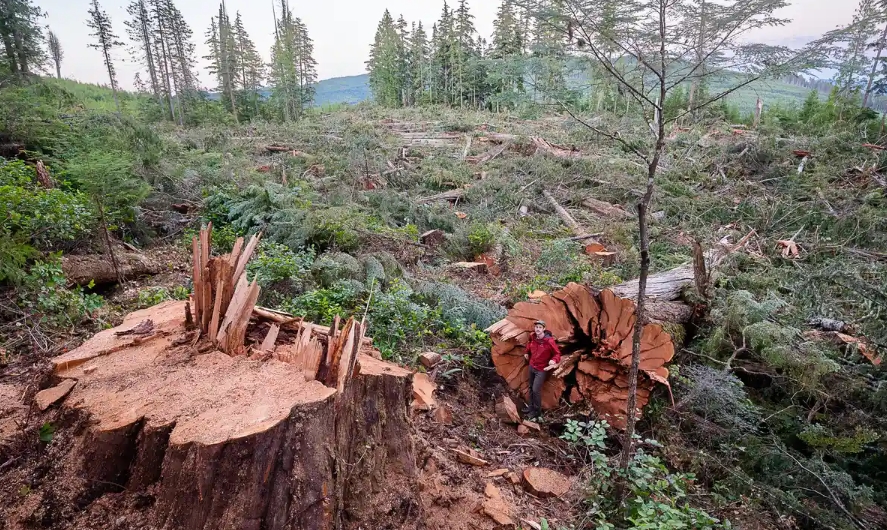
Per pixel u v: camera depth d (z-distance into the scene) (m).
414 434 3.45
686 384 5.38
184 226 8.94
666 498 3.84
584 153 16.30
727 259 8.52
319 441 2.37
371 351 3.35
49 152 9.22
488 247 10.35
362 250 8.62
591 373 5.20
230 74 38.34
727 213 11.84
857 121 16.42
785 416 5.34
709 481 4.65
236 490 2.15
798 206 11.01
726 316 6.17
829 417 5.35
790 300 6.94
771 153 14.42
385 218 11.02
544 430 4.90
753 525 4.05
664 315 6.29
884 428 5.06
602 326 5.25
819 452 4.91
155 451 2.26
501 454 4.27
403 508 2.85
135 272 6.52
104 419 2.34
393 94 45.09
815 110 19.64
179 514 2.15
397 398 2.94
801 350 5.46
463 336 5.84
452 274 8.94
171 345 3.05
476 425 4.64
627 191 13.42
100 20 26.03
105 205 6.91
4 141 8.77
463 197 14.20
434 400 4.59
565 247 9.86
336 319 2.77
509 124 22.81
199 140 17.36
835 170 12.63
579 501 3.74
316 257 7.99
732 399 5.08
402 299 5.87
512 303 7.43
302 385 2.55
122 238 7.56
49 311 4.76
